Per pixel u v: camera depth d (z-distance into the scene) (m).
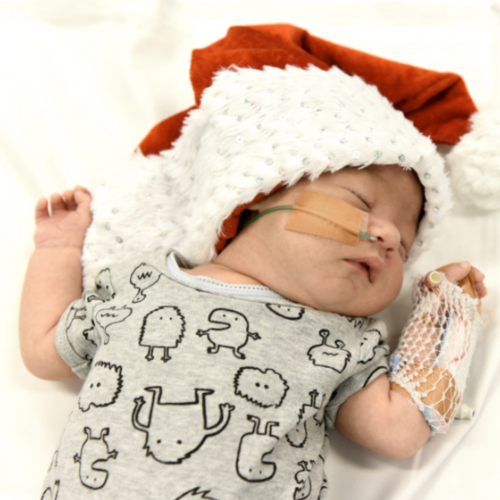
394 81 1.41
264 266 1.12
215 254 1.23
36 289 1.25
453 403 1.10
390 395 1.10
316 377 1.03
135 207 1.32
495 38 1.53
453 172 1.38
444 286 1.20
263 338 1.04
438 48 1.55
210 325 1.04
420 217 1.25
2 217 1.43
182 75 1.56
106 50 1.55
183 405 0.96
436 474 1.16
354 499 1.17
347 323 1.12
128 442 0.94
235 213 1.13
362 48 1.57
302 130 1.09
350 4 1.59
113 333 1.05
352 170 1.12
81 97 1.52
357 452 1.22
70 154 1.49
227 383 0.98
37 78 1.53
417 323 1.18
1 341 1.31
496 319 1.28
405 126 1.17
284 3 1.59
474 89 1.50
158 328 1.03
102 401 0.98
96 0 1.56
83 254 1.31
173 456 0.93
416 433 1.08
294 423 0.99
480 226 1.40
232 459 0.94
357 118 1.12
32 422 1.25
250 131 1.12
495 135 1.31
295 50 1.32
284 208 1.11
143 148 1.44
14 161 1.47
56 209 1.37
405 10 1.57
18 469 1.20
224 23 1.59
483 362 1.24
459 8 1.55
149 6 1.54
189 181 1.28
